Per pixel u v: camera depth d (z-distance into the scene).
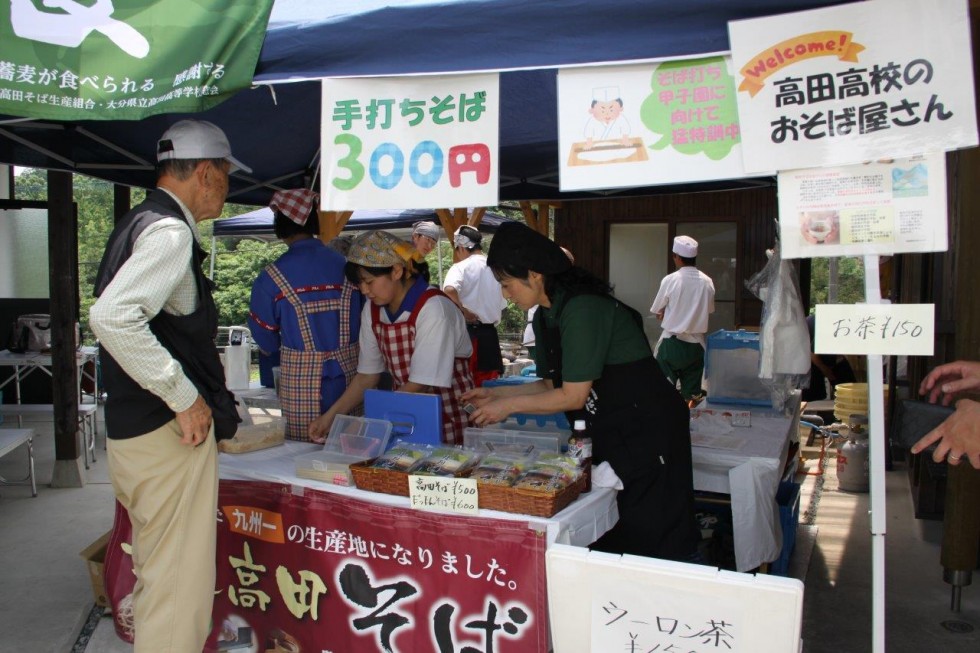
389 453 2.50
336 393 3.16
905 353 1.80
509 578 2.16
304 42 2.08
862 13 1.75
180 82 2.06
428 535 2.26
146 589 2.19
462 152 2.10
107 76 2.07
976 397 2.43
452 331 2.97
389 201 2.15
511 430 2.88
